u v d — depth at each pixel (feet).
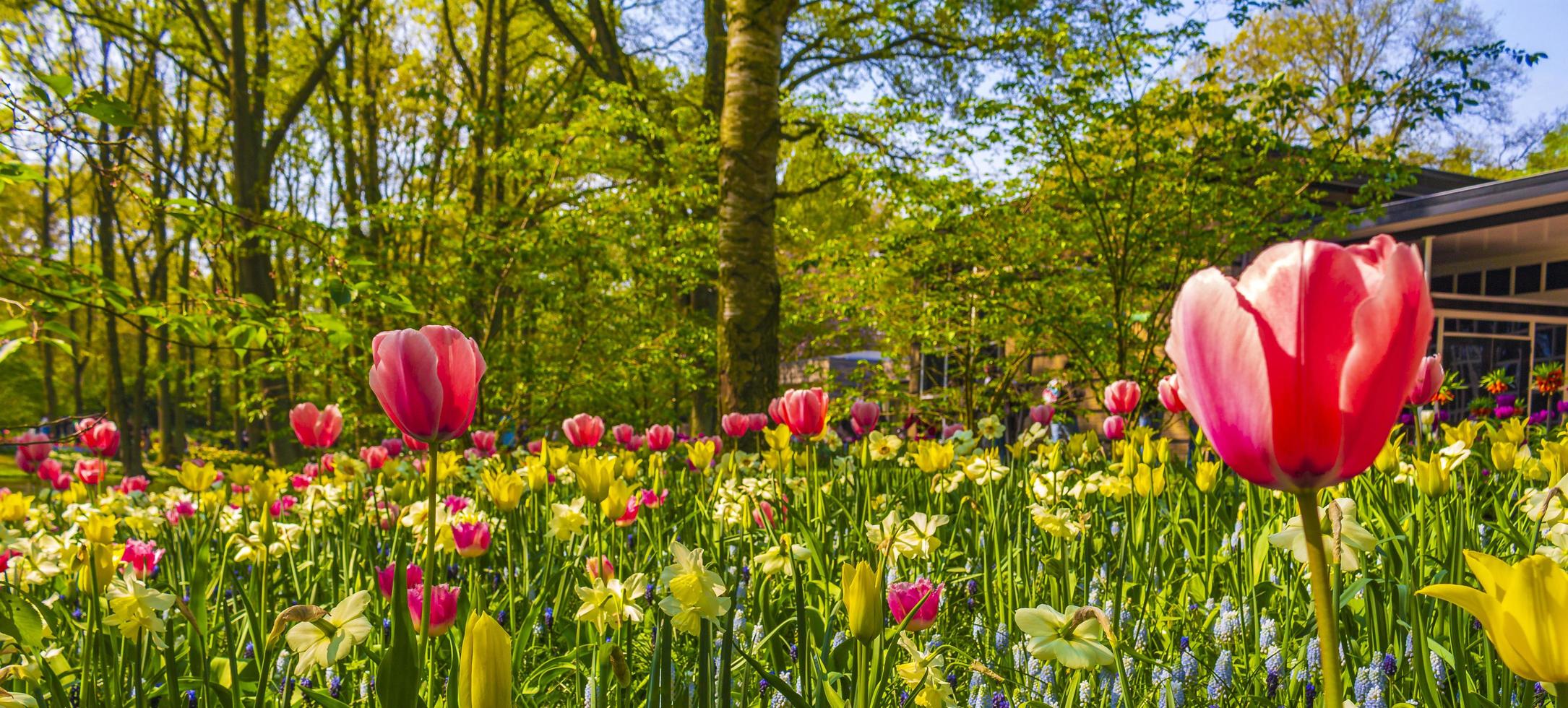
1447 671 6.07
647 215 35.37
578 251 31.78
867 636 4.20
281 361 17.60
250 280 47.73
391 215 29.81
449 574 10.41
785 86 55.72
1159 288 29.96
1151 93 28.07
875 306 36.91
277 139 60.59
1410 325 2.09
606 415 37.65
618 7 63.41
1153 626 7.60
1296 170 27.58
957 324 35.14
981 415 36.14
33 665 5.59
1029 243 32.35
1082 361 31.50
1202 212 28.58
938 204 32.83
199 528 11.74
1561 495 7.02
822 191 55.47
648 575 8.82
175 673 5.53
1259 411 2.17
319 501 12.76
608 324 36.73
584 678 6.25
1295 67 81.66
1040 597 8.21
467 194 40.19
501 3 57.72
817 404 11.67
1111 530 10.85
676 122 44.11
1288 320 2.18
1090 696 5.82
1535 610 2.24
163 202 11.55
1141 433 11.78
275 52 64.08
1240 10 25.98
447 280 30.42
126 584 5.57
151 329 12.52
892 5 45.24
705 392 41.47
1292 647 6.74
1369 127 27.04
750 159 27.68
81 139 10.34
